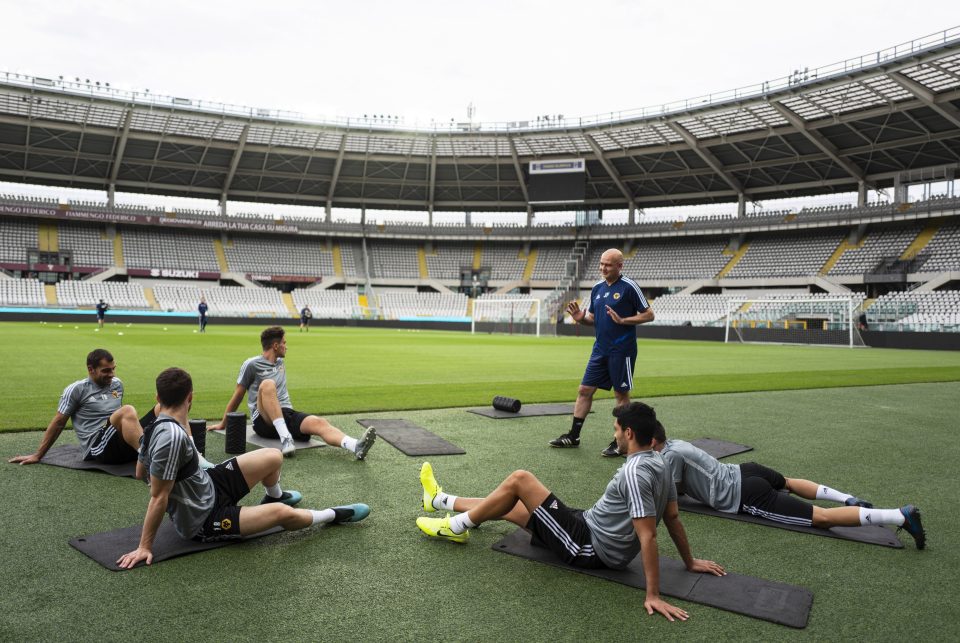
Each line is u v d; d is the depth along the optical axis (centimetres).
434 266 6138
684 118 4422
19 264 4875
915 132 3934
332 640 265
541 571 345
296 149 5256
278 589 313
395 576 333
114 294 4959
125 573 325
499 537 397
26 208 4881
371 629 275
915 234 4462
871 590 330
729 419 858
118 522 399
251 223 5584
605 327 663
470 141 5222
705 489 446
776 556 375
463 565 350
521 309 5281
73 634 264
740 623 290
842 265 4597
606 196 5675
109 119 4547
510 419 820
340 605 298
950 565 365
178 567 335
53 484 476
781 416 884
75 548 354
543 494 359
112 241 5322
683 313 4791
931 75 3381
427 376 1351
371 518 426
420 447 631
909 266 4266
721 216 5288
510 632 276
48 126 4491
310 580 325
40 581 313
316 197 5803
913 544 398
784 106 4028
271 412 605
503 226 6022
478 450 637
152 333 2986
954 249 4150
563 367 1655
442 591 316
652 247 5703
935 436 748
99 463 526
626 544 331
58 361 1428
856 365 1892
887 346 3391
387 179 5709
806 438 731
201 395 974
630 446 330
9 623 271
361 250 6150
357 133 5062
